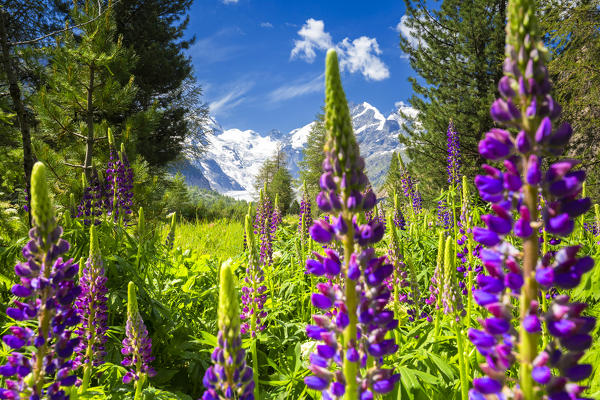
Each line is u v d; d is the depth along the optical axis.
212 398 1.74
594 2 12.12
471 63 20.69
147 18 24.17
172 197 23.47
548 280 1.26
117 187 6.77
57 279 2.00
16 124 12.04
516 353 1.36
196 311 5.46
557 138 1.29
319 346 1.75
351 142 1.72
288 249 8.02
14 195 11.01
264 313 3.94
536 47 1.32
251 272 3.94
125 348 3.20
